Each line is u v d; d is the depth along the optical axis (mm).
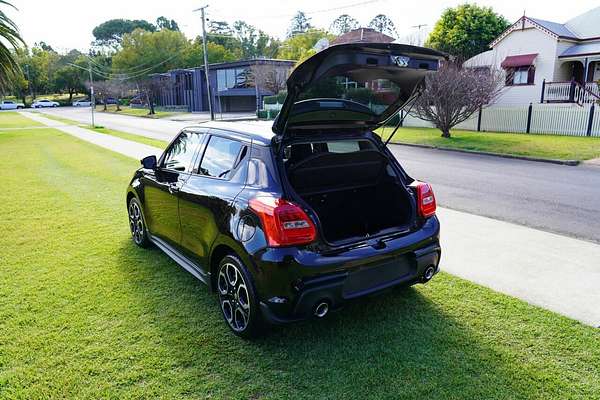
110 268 4445
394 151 14828
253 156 3215
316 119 3254
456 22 30500
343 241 2986
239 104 51656
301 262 2750
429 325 3295
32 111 63812
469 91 17125
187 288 3975
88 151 14570
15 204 7203
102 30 110625
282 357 2924
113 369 2797
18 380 2686
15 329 3268
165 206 4156
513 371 2746
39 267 4477
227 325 3324
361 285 3023
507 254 4801
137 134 21734
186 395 2564
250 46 92500
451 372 2746
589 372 2729
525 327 3254
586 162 11773
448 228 5785
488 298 3725
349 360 2883
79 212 6684
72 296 3812
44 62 91938
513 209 6867
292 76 2709
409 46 2932
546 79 23016
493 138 17281
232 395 2562
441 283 4035
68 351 2988
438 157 13289
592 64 23234
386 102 3695
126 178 9508
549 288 3922
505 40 24391
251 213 2904
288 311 2791
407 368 2791
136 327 3303
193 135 4117
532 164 11844
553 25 23781
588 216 6414
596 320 3348
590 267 4414
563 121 18438
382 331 3219
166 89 58562
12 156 13523
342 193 3787
